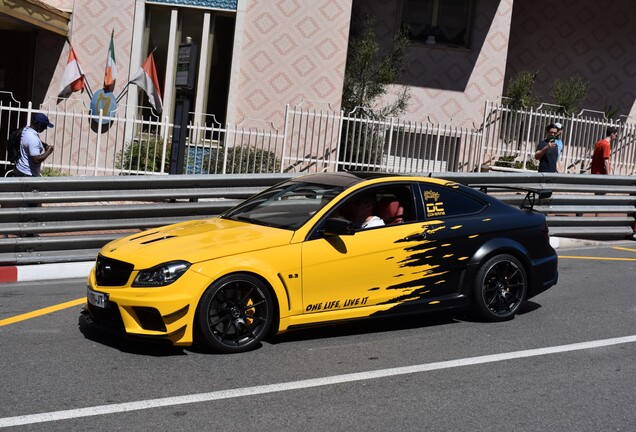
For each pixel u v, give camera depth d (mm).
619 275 10359
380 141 16953
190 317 6312
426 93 18656
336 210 7082
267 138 16766
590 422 5387
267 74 16734
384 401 5664
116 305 6375
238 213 7645
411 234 7285
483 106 18797
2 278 9117
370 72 17594
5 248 9250
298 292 6742
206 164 16125
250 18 16641
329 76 16797
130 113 16281
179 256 6391
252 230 6961
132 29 16281
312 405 5539
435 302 7449
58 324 7348
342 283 6938
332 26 16719
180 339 6332
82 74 16078
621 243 13125
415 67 18609
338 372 6258
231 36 16797
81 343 6781
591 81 20594
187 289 6285
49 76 16250
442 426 5238
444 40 18719
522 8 20453
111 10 16234
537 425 5309
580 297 9086
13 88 16609
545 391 5973
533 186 12250
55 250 9516
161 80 16766
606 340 7371
